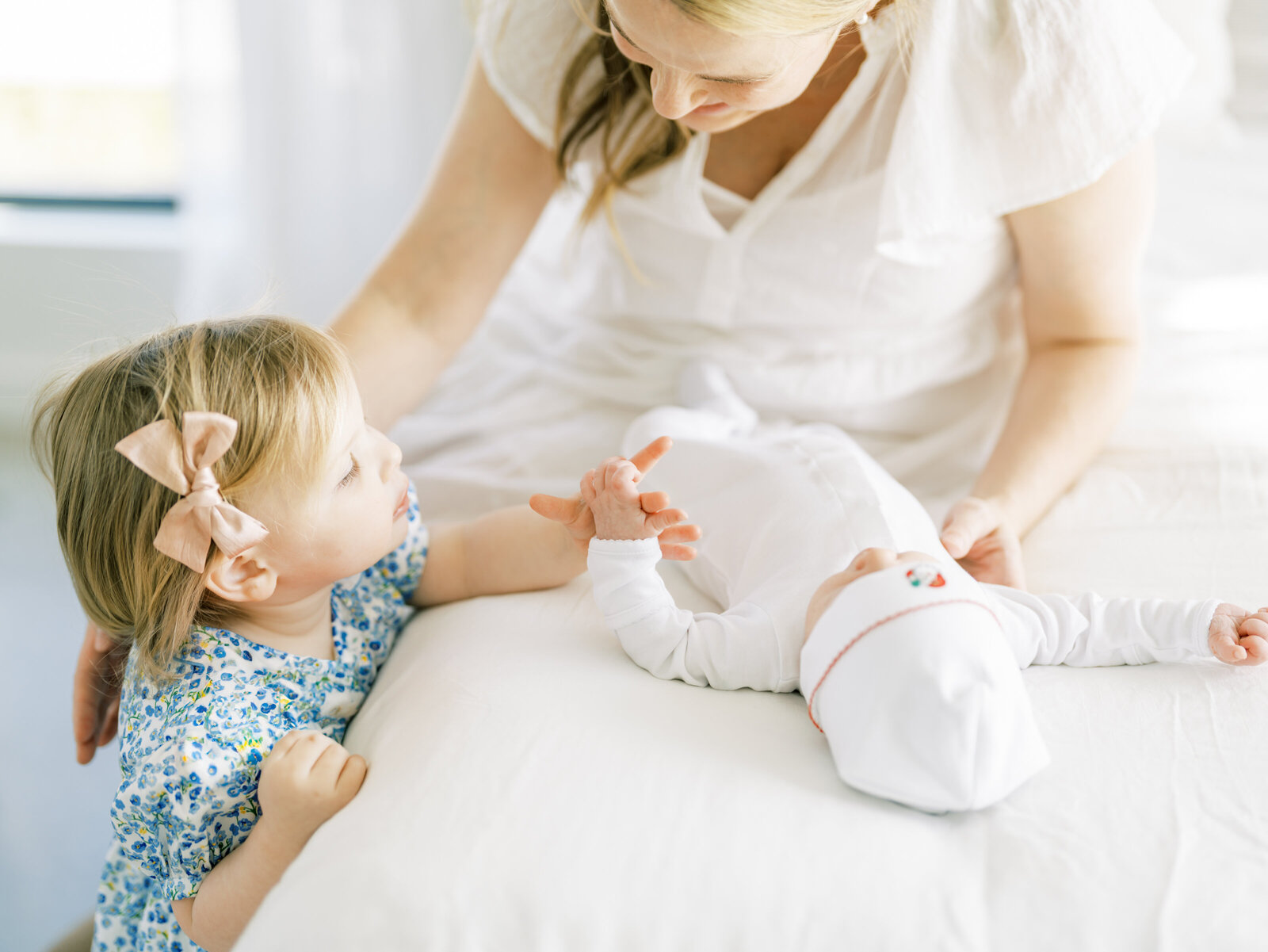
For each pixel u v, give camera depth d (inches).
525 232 43.4
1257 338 48.5
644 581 30.9
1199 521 37.2
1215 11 73.2
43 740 58.9
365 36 70.6
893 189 34.1
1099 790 25.8
